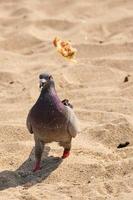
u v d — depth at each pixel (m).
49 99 9.64
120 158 10.34
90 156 10.35
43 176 9.71
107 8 21.77
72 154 10.42
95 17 21.06
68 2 22.69
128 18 20.02
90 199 8.72
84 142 11.00
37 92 14.20
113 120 11.77
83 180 9.56
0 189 9.28
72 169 9.83
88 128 11.55
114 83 14.67
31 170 9.99
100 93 13.85
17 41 18.56
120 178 9.41
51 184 9.48
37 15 21.28
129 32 18.84
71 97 13.72
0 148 10.72
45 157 10.41
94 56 16.88
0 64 16.47
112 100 13.22
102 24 19.78
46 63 16.42
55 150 10.64
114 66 15.80
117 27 19.59
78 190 9.09
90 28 19.64
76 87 14.48
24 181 9.63
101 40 18.50
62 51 10.57
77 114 12.45
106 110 12.73
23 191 9.12
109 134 11.20
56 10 22.14
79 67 15.45
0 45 18.36
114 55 16.73
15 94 14.14
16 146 10.74
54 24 20.38
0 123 11.84
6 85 14.91
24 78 15.35
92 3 22.38
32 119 9.76
